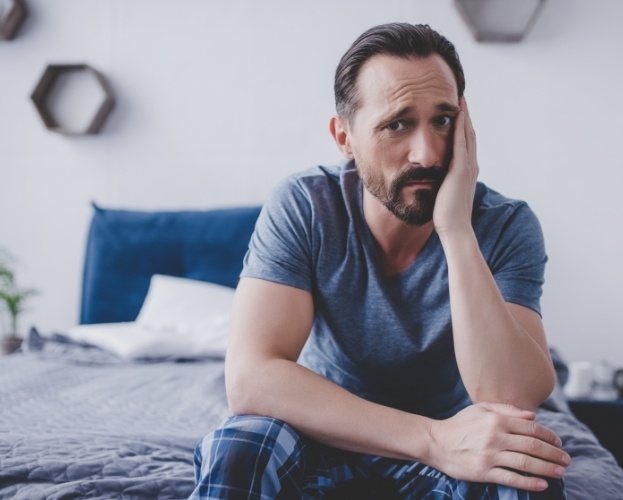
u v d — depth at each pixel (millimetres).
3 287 2975
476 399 985
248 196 2988
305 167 2949
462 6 2760
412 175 1038
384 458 1083
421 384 1150
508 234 1136
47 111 3146
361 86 1068
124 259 2869
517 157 2785
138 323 2635
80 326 2652
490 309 984
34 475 1079
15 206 3150
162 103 3061
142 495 1041
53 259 3107
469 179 1062
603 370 2426
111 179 3090
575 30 2779
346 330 1127
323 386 920
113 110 3102
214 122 3023
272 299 1055
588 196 2752
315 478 977
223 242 2822
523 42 2799
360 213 1149
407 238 1125
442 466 872
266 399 925
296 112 2965
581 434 1481
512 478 822
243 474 785
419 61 1044
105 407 1652
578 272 2746
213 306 2602
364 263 1131
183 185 3037
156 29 3078
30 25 3174
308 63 2961
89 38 3125
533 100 2785
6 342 2852
